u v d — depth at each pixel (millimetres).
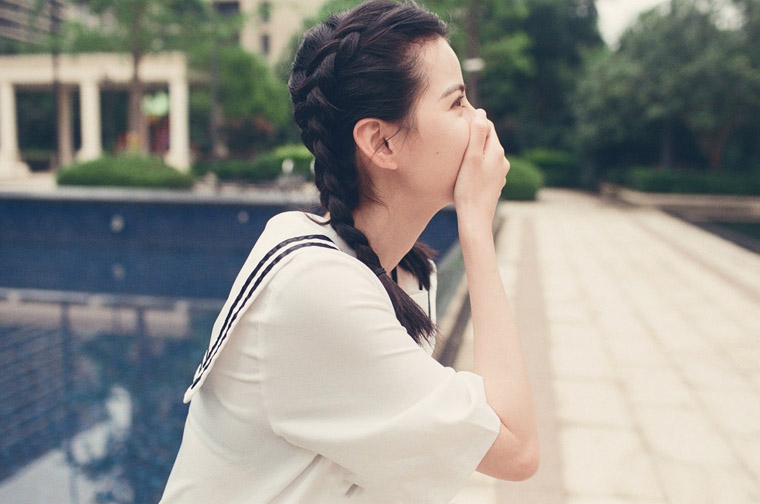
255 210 11586
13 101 32938
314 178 782
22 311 7145
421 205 766
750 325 5820
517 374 688
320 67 724
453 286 4785
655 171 21406
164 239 11945
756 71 19578
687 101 20672
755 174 22156
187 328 6473
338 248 708
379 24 703
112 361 5367
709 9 20906
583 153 26547
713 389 4164
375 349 627
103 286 8648
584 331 5590
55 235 12250
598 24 34969
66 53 29375
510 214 16734
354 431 627
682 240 11859
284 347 634
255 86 35125
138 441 3809
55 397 4512
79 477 3363
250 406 677
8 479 3324
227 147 40812
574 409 3818
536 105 34812
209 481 714
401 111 701
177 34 25828
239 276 715
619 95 21922
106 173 18766
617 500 2777
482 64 20297
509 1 22469
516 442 661
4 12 43156
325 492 681
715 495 2832
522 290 7301
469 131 735
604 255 9961
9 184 24719
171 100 31203
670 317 6105
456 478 632
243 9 45656
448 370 667
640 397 4016
